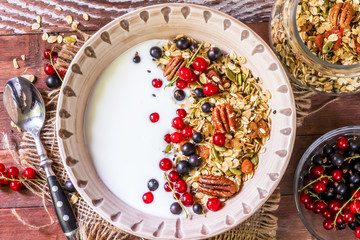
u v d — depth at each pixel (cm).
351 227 45
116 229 44
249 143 42
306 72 43
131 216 41
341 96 46
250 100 43
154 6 40
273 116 42
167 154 43
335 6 41
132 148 43
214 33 42
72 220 44
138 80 43
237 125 42
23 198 46
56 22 47
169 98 43
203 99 42
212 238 44
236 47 42
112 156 43
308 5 41
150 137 43
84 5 46
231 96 43
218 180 42
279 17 43
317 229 46
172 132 43
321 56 42
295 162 46
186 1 46
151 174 43
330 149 44
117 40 41
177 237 40
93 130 43
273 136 42
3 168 45
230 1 46
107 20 46
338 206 43
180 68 42
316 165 44
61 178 45
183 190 42
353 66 39
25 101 45
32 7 47
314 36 42
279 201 46
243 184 42
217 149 42
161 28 42
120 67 43
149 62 43
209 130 43
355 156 43
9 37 47
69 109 40
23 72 46
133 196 42
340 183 43
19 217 45
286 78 40
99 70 42
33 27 46
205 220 41
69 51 45
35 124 45
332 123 46
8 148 46
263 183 40
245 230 45
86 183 40
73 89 40
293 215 46
